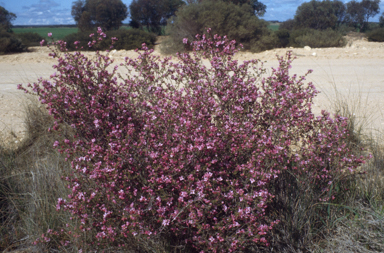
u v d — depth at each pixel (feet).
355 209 10.18
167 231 8.20
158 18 100.42
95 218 8.38
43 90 9.91
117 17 98.07
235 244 7.74
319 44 66.03
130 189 8.25
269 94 11.48
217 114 10.01
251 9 63.93
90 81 10.28
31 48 69.36
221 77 11.74
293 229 9.25
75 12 102.12
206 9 57.31
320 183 10.37
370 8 123.65
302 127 10.80
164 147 9.13
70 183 9.11
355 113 19.19
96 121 9.09
